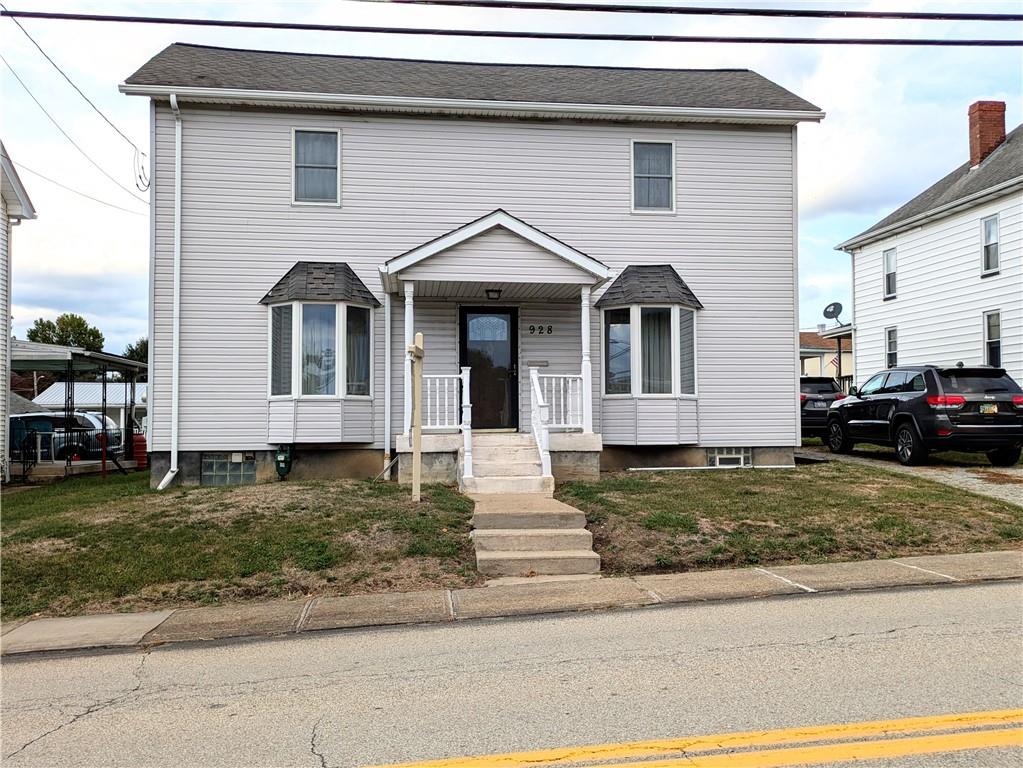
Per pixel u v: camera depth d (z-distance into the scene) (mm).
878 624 5656
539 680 4648
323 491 10305
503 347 13742
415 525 8477
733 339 13922
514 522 8531
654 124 13867
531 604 6496
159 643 5734
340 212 13117
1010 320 18609
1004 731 3738
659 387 13219
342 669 5000
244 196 12891
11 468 16016
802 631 5527
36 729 4105
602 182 13758
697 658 4977
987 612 5922
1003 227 18859
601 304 13367
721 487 10828
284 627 6023
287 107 12953
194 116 12797
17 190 16031
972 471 12719
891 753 3520
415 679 4742
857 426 15414
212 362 12711
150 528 8516
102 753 3766
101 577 7184
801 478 11688
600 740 3738
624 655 5098
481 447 11484
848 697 4215
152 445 12539
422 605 6527
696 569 7699
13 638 5848
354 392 12727
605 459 13547
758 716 3980
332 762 3586
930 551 8102
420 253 11484
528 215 13562
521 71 16062
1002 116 21484
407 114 13273
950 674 4543
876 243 24062
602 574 7578
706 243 13938
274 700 4453
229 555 7672
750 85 15570
